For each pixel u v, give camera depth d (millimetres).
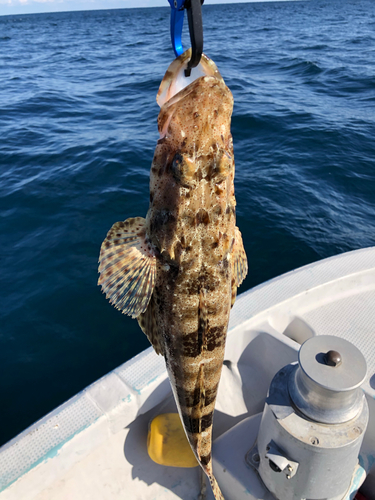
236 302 2834
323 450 1549
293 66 19812
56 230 6914
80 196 7852
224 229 1482
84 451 2094
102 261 1499
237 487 1992
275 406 1691
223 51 25078
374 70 18281
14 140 10656
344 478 1693
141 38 39188
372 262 3172
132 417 2256
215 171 1414
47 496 2078
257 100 13742
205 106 1362
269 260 6547
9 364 4852
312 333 2670
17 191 8000
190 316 1500
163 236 1465
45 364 4848
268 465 1812
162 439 2232
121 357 4926
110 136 10672
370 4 134500
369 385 2205
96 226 6996
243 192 8180
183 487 2242
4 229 6973
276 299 2832
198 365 1580
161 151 1440
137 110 13078
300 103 13492
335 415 1581
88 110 13320
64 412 2168
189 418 1725
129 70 20422
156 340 1674
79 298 5660
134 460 2305
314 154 9750
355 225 7320
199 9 990
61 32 57812
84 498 2125
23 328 5273
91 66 22609
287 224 7289
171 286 1492
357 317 2789
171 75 1333
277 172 8969
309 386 1579
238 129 11273
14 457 1961
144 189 8031
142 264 1524
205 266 1471
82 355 4961
